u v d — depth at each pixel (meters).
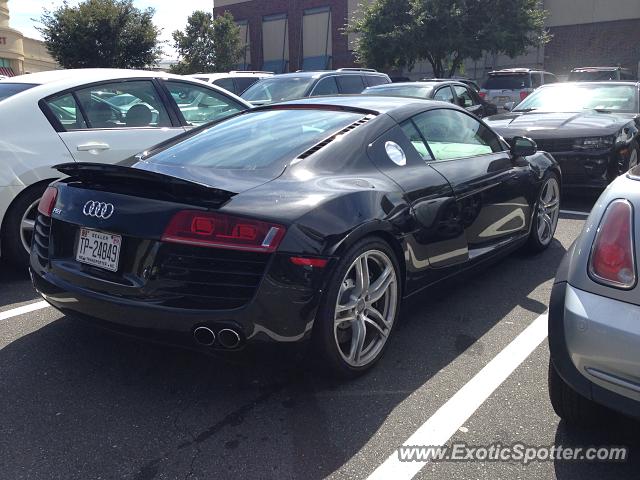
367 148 3.24
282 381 3.00
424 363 3.16
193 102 5.67
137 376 3.07
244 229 2.48
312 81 10.17
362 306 2.92
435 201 3.36
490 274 4.60
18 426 2.62
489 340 3.44
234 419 2.67
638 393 2.00
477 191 3.78
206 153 3.29
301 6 35.97
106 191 2.80
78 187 2.94
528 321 3.71
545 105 8.48
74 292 2.81
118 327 2.72
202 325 2.51
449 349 3.33
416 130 3.62
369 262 2.97
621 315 2.04
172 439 2.53
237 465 2.35
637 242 2.09
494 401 2.79
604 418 2.45
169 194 2.64
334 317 2.71
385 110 3.56
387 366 3.13
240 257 2.49
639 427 2.58
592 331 2.08
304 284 2.54
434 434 2.54
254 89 10.48
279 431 2.58
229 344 2.53
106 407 2.78
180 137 3.75
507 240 4.33
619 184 2.34
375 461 2.37
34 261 3.17
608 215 2.21
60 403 2.81
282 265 2.49
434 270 3.43
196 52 32.91
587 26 28.05
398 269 3.13
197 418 2.69
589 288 2.16
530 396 2.83
